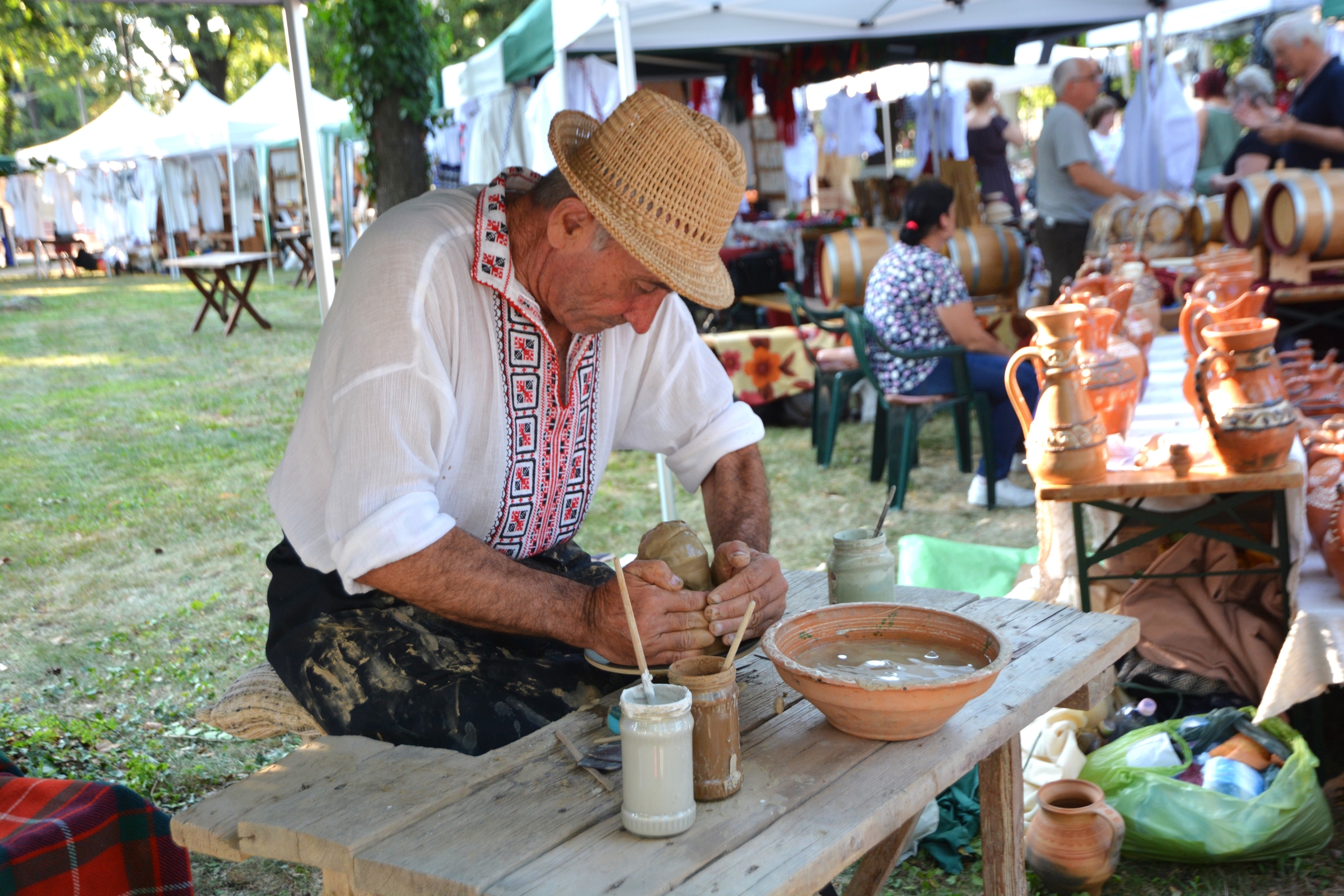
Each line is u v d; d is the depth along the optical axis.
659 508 5.41
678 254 1.56
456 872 1.19
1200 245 5.82
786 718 1.55
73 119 33.03
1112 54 10.81
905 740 1.45
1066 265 6.47
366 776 1.44
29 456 7.05
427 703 1.70
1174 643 2.80
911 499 5.22
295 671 1.82
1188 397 3.02
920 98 9.50
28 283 19.88
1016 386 2.73
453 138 8.75
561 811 1.32
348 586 1.60
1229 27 9.16
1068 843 2.28
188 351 11.11
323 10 7.11
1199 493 2.55
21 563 5.00
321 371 1.72
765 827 1.25
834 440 5.80
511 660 1.82
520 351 1.77
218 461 6.76
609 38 5.66
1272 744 2.53
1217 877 2.36
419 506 1.58
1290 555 2.57
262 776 1.46
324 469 1.75
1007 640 1.83
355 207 17.89
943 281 4.96
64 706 3.50
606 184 1.56
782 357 6.50
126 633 4.12
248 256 12.24
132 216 20.17
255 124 16.05
